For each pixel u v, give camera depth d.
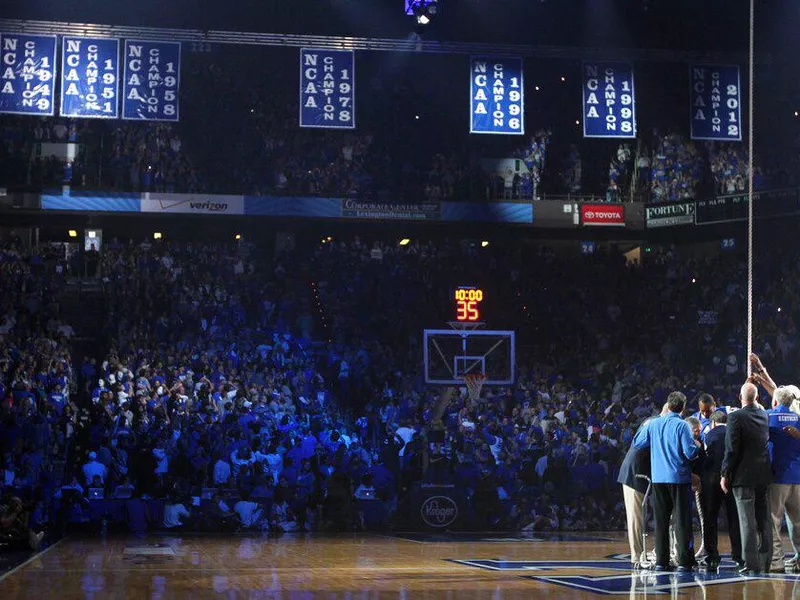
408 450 19.62
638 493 10.81
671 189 32.53
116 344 25.39
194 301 27.75
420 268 31.11
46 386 21.08
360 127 33.47
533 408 23.64
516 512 19.47
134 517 18.00
